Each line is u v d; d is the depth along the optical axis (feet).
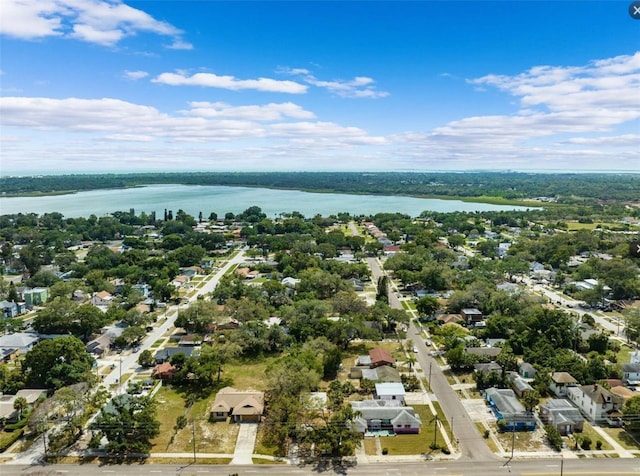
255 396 300.20
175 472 236.43
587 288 544.62
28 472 235.40
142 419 257.55
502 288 556.92
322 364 342.64
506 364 341.82
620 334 428.56
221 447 257.96
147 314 467.11
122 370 355.77
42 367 317.22
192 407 300.61
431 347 402.31
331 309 451.94
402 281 600.80
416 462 245.04
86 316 417.69
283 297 507.30
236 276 613.11
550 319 396.57
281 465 243.19
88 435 268.62
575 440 261.44
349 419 260.42
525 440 264.31
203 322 429.79
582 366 328.49
